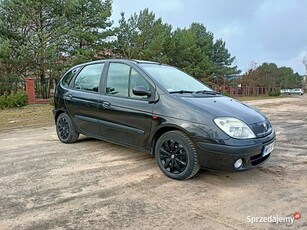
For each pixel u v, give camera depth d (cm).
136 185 384
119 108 464
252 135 376
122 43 2395
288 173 434
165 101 414
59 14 1962
